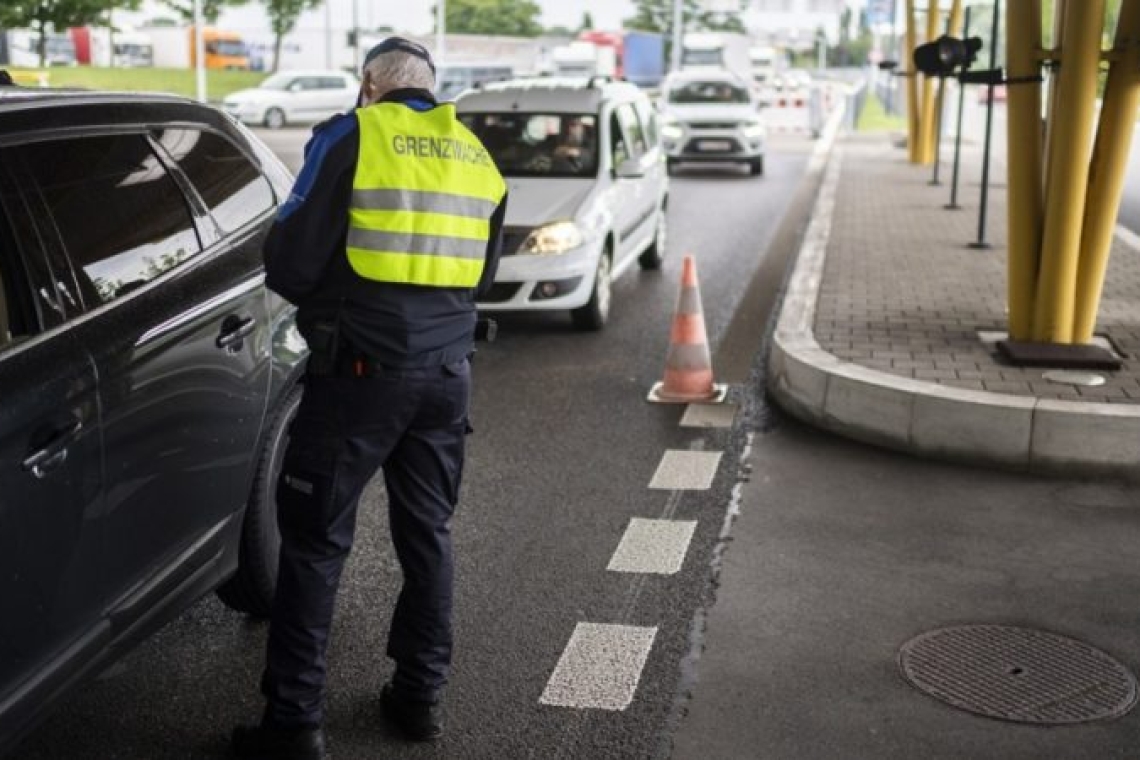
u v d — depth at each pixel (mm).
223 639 4516
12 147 3387
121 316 3498
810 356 7395
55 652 3205
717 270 12570
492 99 10953
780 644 4473
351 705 4066
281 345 4270
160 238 3826
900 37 39281
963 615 4703
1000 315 8805
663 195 12570
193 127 4238
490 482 6211
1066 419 6199
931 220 14453
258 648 4457
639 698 4098
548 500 5953
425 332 3541
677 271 12484
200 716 4004
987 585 4973
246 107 36156
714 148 22609
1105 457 6184
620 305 10805
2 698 3025
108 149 3764
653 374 8438
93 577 3320
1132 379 7020
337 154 3420
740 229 15531
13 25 37844
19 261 3250
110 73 53031
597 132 10547
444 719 3969
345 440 3551
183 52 60062
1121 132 7285
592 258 9500
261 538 4328
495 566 5164
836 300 9391
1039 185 7473
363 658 4391
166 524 3652
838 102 41625
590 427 7172
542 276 9281
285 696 3660
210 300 3896
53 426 3137
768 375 8023
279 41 61031
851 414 6871
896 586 4961
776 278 12117
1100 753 3766
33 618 3098
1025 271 7570
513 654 4395
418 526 3793
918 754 3758
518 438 6953
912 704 4051
